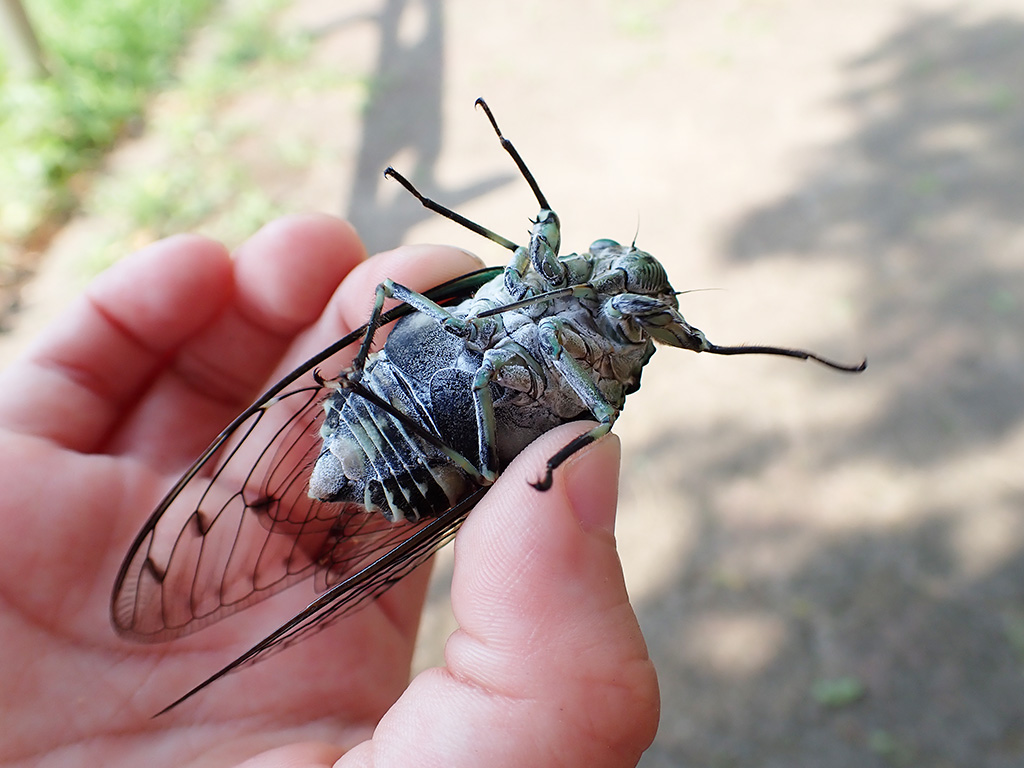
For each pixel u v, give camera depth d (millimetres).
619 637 64
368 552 81
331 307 98
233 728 84
